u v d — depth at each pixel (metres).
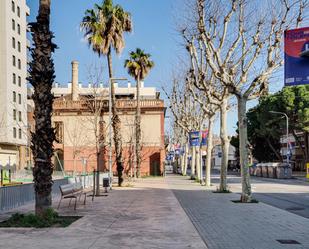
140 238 10.23
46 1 13.24
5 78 66.31
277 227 12.02
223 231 11.28
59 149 60.66
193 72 25.95
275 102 64.31
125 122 61.56
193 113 48.19
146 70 51.53
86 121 60.03
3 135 64.94
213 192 26.56
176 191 27.92
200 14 21.23
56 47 13.45
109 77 34.41
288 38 13.10
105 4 34.47
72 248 9.03
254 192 28.38
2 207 15.72
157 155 62.00
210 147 34.34
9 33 67.81
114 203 19.44
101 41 34.16
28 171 52.09
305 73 12.85
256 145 80.75
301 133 78.38
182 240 9.96
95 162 60.28
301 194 26.52
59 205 17.45
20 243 9.60
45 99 13.09
